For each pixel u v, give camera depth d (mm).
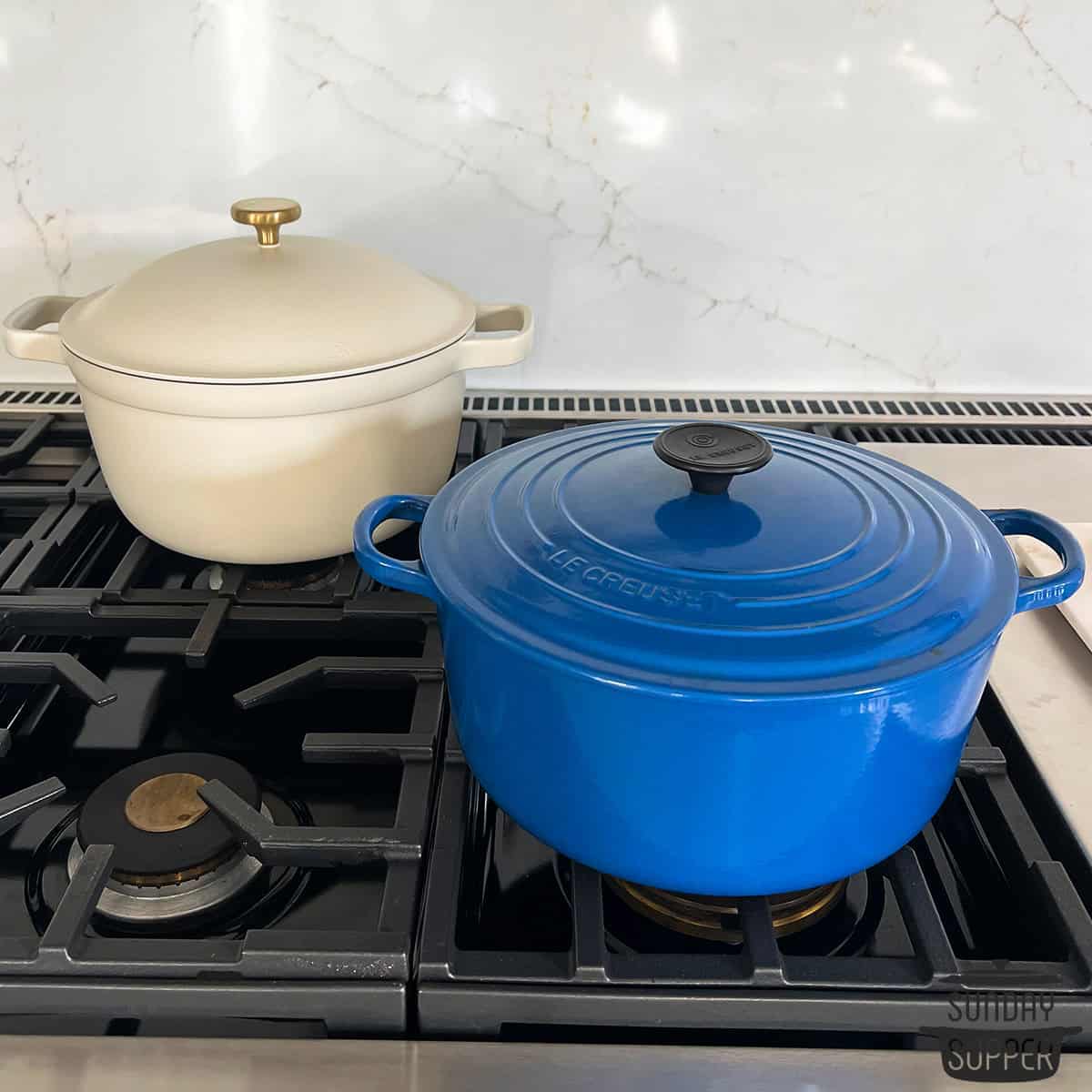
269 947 380
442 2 719
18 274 815
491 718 397
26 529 721
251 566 647
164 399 508
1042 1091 362
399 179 777
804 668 339
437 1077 363
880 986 379
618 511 407
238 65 739
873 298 820
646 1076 364
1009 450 765
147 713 570
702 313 827
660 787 365
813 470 445
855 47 729
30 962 377
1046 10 715
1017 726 511
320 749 476
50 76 743
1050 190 776
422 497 482
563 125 756
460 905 445
